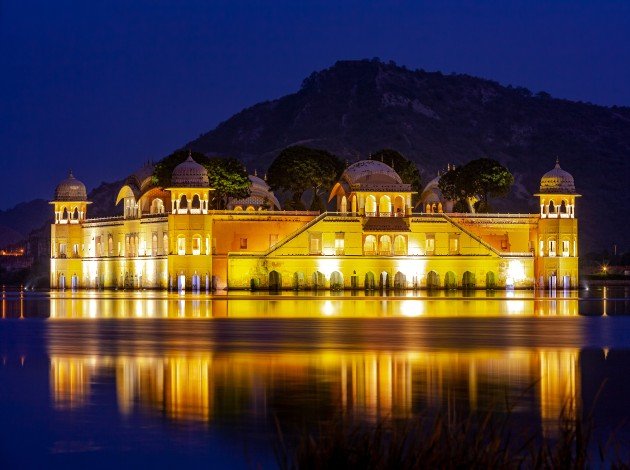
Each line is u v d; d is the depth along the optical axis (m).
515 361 51.75
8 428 35.12
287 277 143.88
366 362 51.22
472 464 24.16
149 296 124.25
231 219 147.25
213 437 33.59
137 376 46.22
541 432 33.72
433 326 74.19
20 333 68.25
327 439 25.06
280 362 51.22
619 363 50.94
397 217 149.62
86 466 30.56
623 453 30.78
